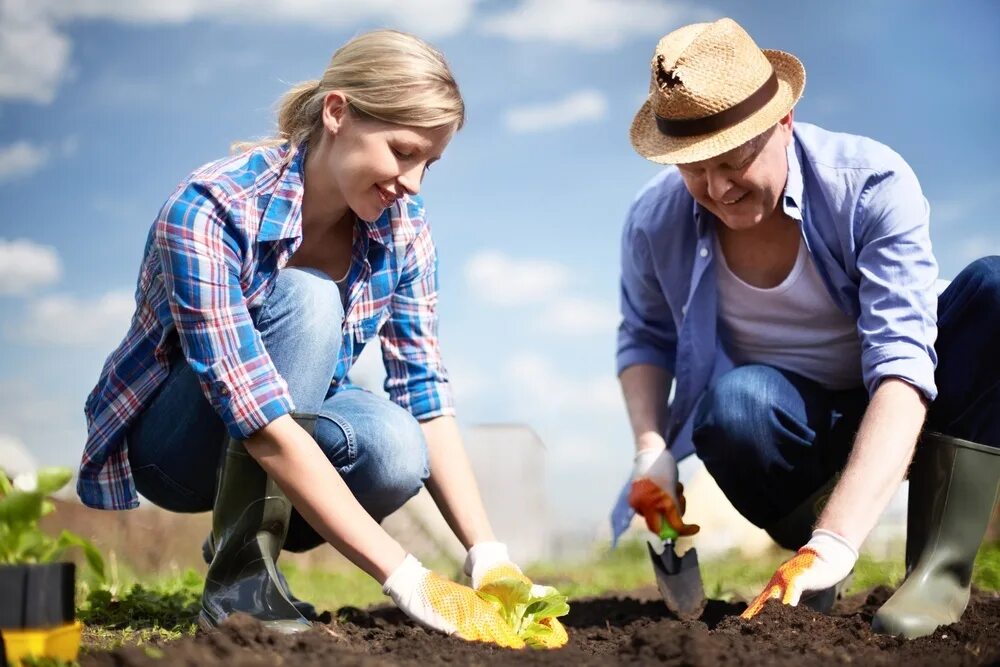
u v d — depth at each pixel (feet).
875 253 10.44
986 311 10.12
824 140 10.90
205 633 8.60
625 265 12.36
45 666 7.40
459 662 8.21
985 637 9.28
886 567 16.69
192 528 22.99
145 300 10.03
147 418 10.38
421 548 23.53
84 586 13.11
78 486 10.50
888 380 10.03
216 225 9.30
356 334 10.67
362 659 7.98
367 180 9.43
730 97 10.00
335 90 9.47
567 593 15.75
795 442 11.35
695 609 12.02
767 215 10.62
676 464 11.86
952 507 10.23
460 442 11.21
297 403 9.78
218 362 9.18
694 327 11.75
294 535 11.39
